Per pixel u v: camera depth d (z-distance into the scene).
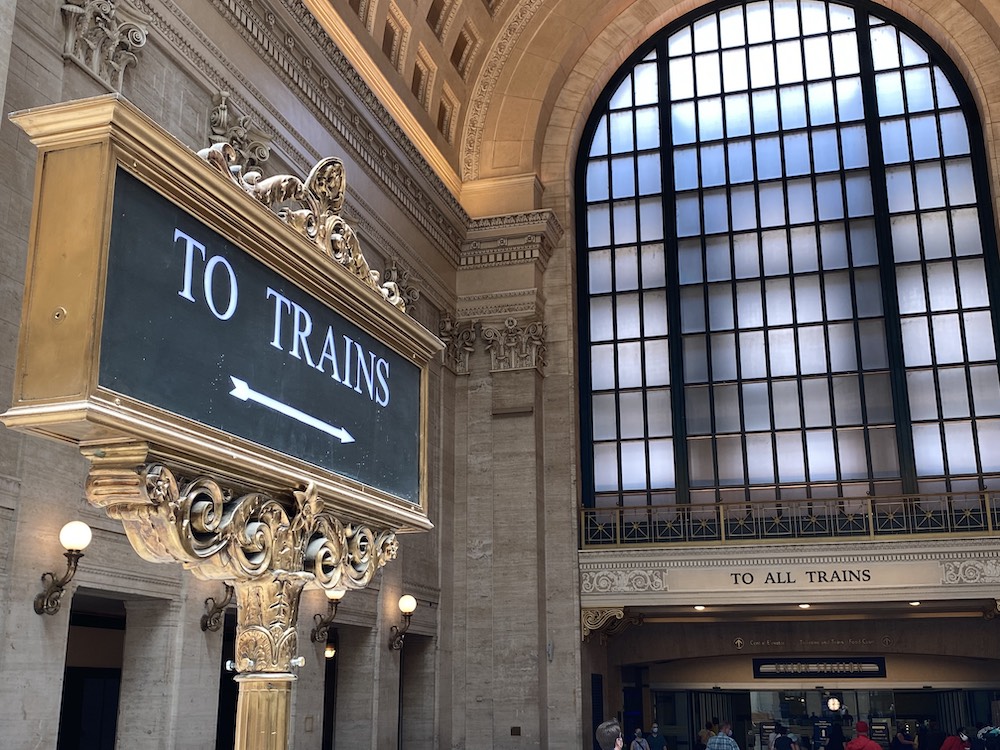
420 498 2.57
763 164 17.66
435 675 14.97
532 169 17.58
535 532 15.80
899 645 17.58
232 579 1.81
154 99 9.30
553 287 17.39
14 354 7.50
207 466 1.69
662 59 18.67
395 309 2.45
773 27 18.23
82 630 11.04
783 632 18.09
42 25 7.96
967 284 16.22
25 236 7.71
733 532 16.02
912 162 16.97
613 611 15.76
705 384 16.94
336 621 12.33
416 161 14.98
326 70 12.35
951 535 14.59
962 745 15.64
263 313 1.92
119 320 1.52
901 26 17.59
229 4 10.40
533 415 16.30
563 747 15.31
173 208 1.68
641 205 18.09
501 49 17.98
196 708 9.35
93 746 11.03
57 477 7.90
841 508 15.70
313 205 2.18
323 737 14.03
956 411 15.75
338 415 2.19
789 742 17.95
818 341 16.62
